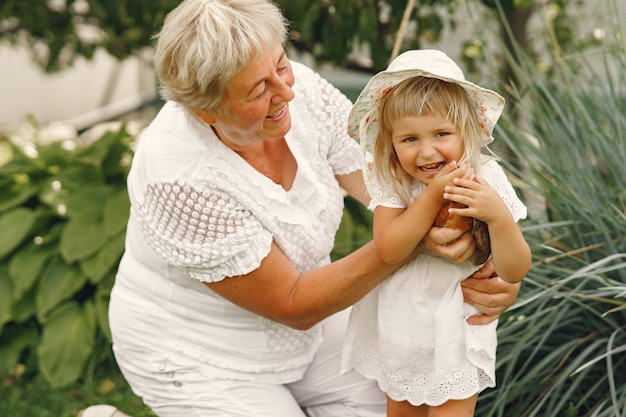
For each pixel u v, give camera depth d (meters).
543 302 3.32
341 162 3.02
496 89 3.96
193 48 2.39
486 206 2.38
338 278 2.60
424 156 2.46
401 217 2.48
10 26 6.89
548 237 3.64
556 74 5.04
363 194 3.07
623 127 3.68
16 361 4.99
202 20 2.41
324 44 5.05
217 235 2.66
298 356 3.02
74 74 11.02
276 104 2.52
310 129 2.91
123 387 4.72
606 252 3.46
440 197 2.41
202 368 2.91
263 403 2.92
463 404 2.71
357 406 3.11
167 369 2.93
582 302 3.41
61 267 5.01
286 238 2.76
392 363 2.70
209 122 2.59
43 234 5.23
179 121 2.73
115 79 10.68
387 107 2.51
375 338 2.81
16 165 5.52
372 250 2.55
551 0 5.50
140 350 2.98
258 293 2.70
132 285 2.98
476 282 2.63
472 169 2.46
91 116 9.55
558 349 3.27
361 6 4.88
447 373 2.62
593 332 3.39
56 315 4.88
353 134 2.71
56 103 11.08
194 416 2.94
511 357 3.19
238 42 2.37
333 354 3.12
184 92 2.48
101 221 5.11
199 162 2.65
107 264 4.91
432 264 2.63
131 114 9.30
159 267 2.90
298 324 2.73
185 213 2.66
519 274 2.51
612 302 3.19
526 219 3.83
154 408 3.05
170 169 2.66
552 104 3.83
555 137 3.70
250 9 2.46
